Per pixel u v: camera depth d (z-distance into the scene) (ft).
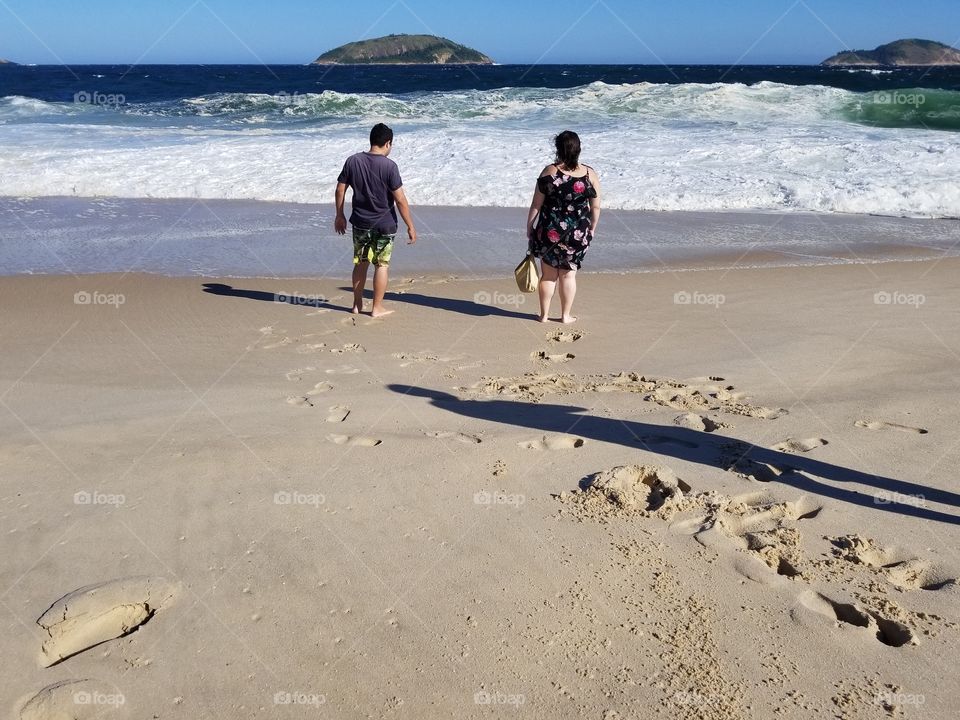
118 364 18.49
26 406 15.51
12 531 10.61
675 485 12.32
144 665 8.29
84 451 13.11
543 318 22.76
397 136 57.06
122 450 13.19
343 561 10.12
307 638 8.72
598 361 19.17
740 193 40.75
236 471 12.48
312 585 9.62
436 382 17.39
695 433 14.43
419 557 10.28
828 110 69.87
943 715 7.84
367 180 21.83
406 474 12.53
